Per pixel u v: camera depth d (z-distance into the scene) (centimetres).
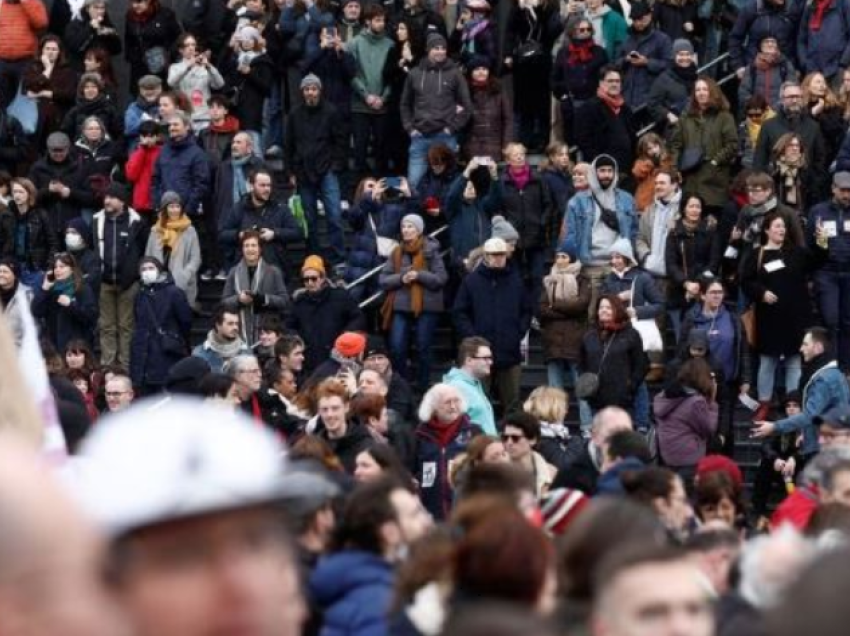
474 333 6706
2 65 8062
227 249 7244
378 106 7869
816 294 6831
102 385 6141
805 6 7781
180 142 7469
